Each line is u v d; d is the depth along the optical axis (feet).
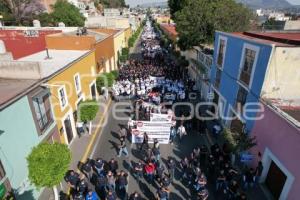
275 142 38.96
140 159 50.37
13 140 33.58
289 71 41.01
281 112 37.88
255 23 105.91
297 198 34.01
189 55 111.14
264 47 41.81
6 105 31.45
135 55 159.74
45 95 42.70
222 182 40.57
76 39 76.79
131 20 238.27
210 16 96.22
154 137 55.42
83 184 38.75
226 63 60.59
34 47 82.28
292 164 34.81
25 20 167.84
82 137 58.75
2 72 42.80
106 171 45.27
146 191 41.81
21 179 35.68
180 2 139.03
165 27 233.35
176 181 44.16
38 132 40.14
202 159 47.91
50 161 31.17
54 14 162.20
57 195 38.09
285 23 88.12
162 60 125.59
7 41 77.41
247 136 45.91
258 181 43.73
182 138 58.18
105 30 127.03
